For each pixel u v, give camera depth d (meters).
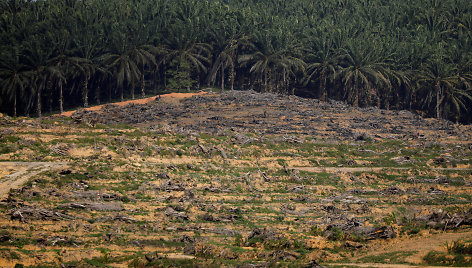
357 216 72.75
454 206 78.19
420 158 116.56
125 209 73.19
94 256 52.31
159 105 164.00
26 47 151.62
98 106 164.88
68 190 79.62
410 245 52.44
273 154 115.62
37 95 158.12
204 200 80.50
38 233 58.84
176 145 112.94
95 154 101.06
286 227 66.00
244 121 145.50
